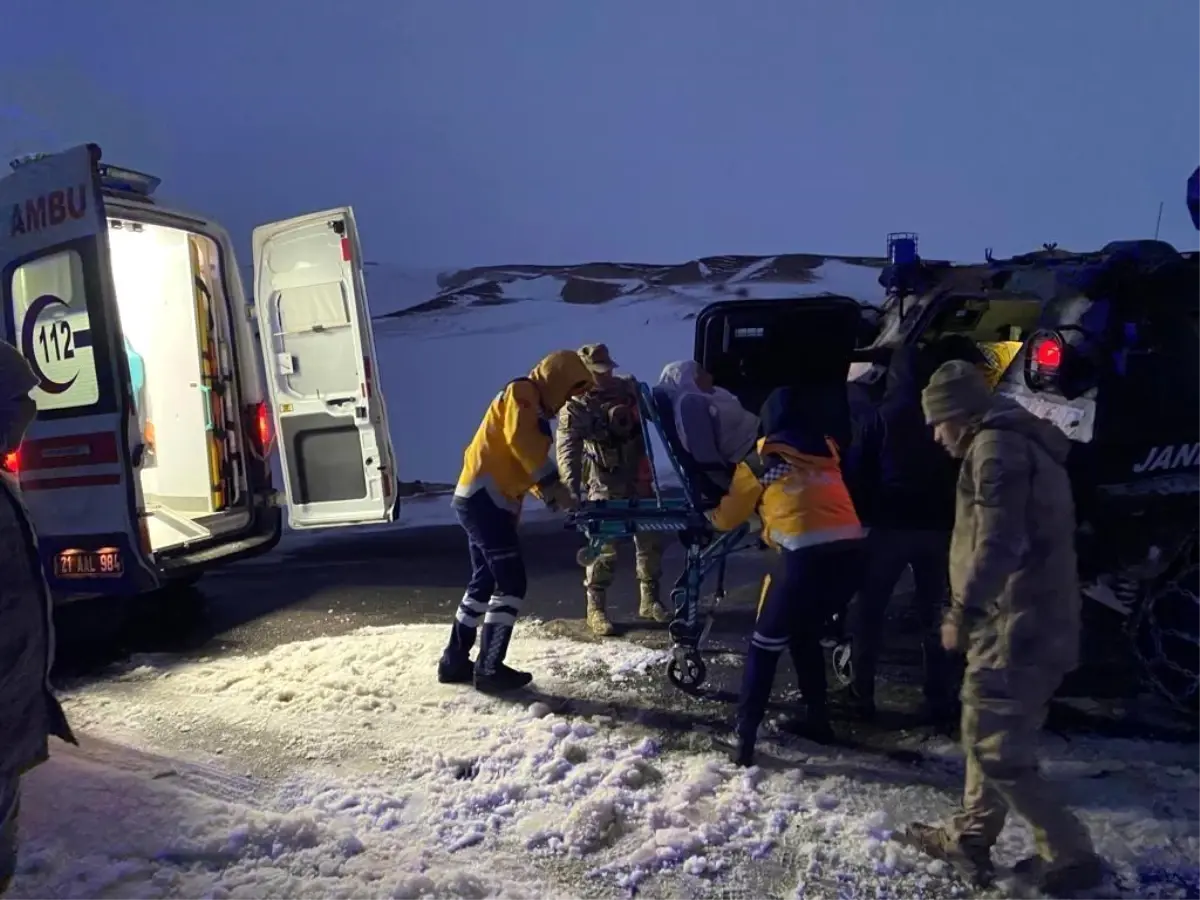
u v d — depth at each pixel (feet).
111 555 14.29
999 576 8.04
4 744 6.74
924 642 12.34
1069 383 11.78
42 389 14.60
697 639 13.33
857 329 16.69
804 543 10.61
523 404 12.78
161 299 18.83
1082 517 11.82
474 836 9.65
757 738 11.97
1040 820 8.28
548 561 21.84
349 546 24.21
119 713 12.85
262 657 15.38
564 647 15.43
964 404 8.28
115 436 14.02
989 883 8.66
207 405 18.37
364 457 18.30
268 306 18.69
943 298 16.01
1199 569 11.75
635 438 15.31
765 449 10.99
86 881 8.50
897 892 8.61
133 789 10.24
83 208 13.97
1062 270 12.38
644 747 11.59
